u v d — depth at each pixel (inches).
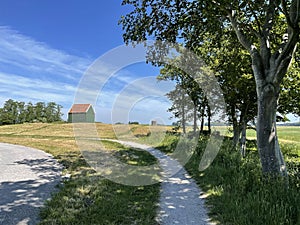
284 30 328.2
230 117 443.5
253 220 145.3
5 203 190.4
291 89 388.2
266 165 225.9
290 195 168.4
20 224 151.0
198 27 315.3
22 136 885.2
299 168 299.1
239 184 208.8
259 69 237.8
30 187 237.9
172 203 191.8
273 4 233.5
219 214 165.9
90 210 172.6
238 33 259.3
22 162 382.3
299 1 197.5
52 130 1086.4
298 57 351.6
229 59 399.2
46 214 165.6
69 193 214.8
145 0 299.1
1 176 285.9
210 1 215.6
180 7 292.2
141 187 239.3
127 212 172.1
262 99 231.9
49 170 321.7
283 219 138.5
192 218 161.8
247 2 227.6
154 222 155.6
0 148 556.4
